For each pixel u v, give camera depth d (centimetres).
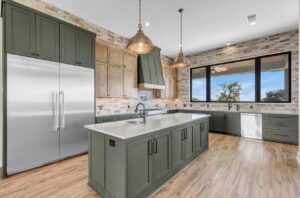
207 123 397
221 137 519
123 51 495
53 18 315
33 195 212
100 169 215
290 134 436
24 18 277
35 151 289
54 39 316
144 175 206
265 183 239
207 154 363
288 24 415
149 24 412
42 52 298
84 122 365
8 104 259
